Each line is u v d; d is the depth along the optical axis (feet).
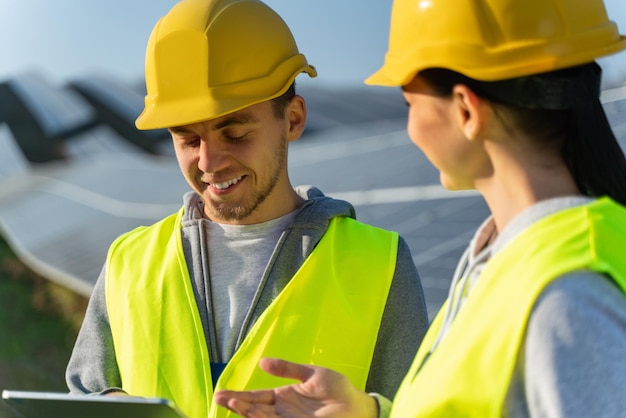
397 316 6.83
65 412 5.34
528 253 4.00
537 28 4.26
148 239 7.38
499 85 4.19
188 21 6.52
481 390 3.95
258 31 6.61
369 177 16.94
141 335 6.87
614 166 4.32
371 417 5.13
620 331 3.69
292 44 6.90
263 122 6.59
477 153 4.39
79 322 21.43
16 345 21.76
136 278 7.13
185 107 6.40
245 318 6.74
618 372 3.59
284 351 6.54
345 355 6.61
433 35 4.43
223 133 6.49
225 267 6.96
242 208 6.81
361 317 6.71
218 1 6.64
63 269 21.85
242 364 6.54
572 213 4.04
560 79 4.17
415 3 4.56
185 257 7.07
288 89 6.86
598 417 3.56
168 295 6.93
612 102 12.84
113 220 21.21
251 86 6.48
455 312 4.58
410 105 4.59
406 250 7.11
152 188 20.53
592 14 4.42
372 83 4.76
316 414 4.94
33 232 22.48
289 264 6.82
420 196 16.01
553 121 4.21
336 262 6.83
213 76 6.43
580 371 3.62
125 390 6.90
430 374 4.23
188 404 6.59
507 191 4.35
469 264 4.63
